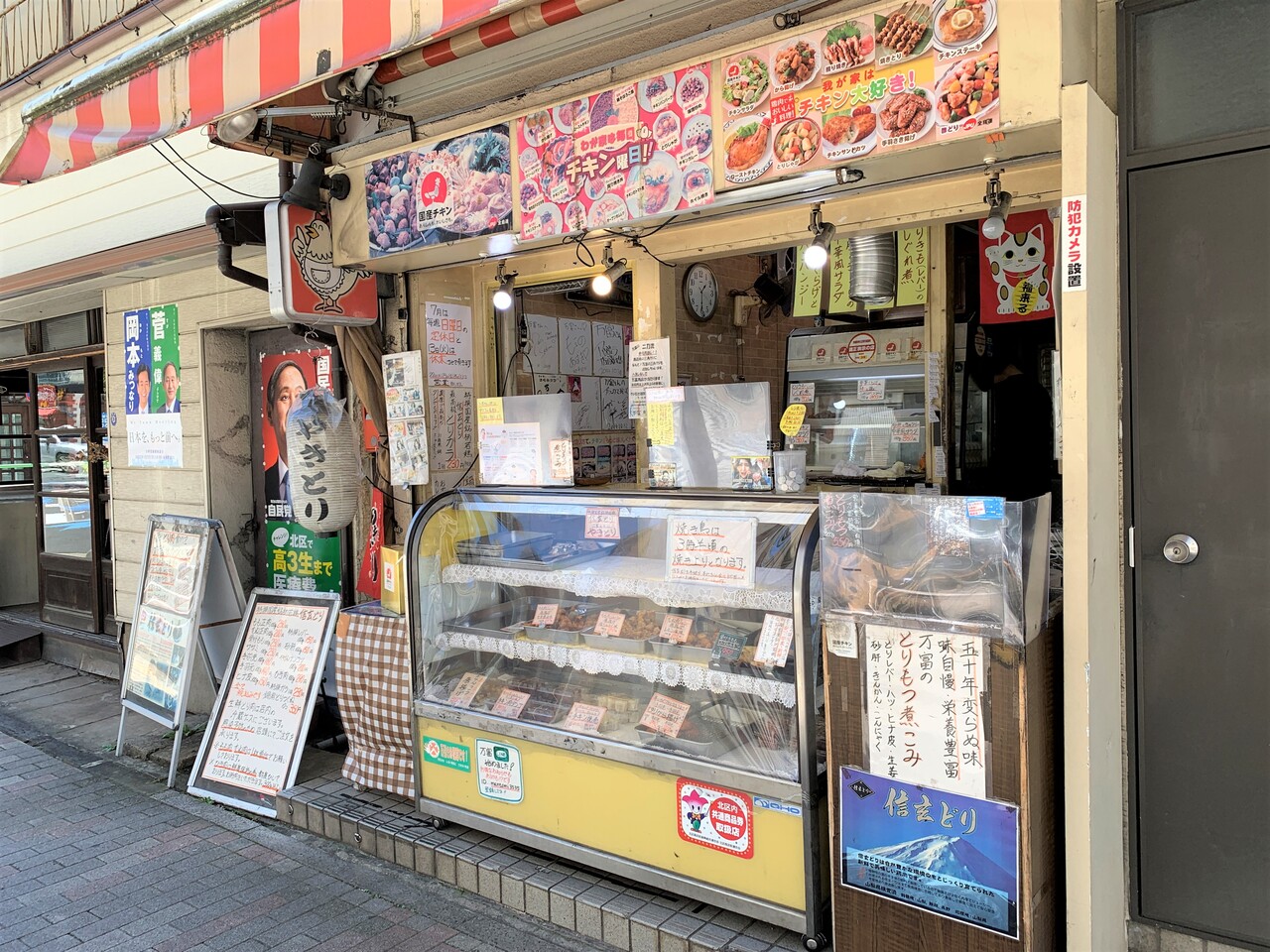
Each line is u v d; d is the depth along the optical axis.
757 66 2.99
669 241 3.96
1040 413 6.26
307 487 4.55
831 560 2.66
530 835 3.48
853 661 2.63
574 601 3.66
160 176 6.01
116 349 6.55
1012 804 2.41
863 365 5.63
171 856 3.96
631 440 6.61
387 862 3.83
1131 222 2.62
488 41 3.97
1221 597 2.55
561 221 3.54
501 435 3.85
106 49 6.42
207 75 3.71
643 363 4.11
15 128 7.38
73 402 7.33
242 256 5.34
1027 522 2.41
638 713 3.32
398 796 4.20
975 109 2.56
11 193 7.39
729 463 3.43
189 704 6.04
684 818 3.07
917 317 5.43
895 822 2.59
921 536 2.52
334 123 4.57
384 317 4.77
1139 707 2.69
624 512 3.37
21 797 4.70
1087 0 2.63
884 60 2.72
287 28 3.42
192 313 5.87
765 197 3.34
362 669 4.12
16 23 7.16
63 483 7.55
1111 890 2.62
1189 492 2.58
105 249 6.42
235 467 6.00
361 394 4.75
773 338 7.40
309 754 4.87
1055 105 2.43
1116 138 2.63
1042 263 4.71
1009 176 3.11
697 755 3.05
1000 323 5.67
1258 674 2.51
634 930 3.06
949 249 5.18
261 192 5.34
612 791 3.24
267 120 4.26
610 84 3.46
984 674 2.42
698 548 3.16
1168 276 2.58
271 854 3.96
